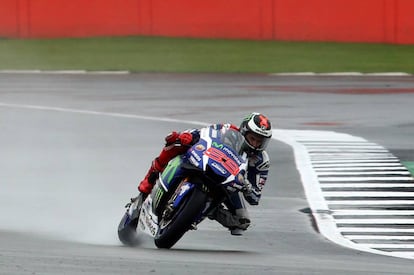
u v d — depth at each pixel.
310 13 114.75
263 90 81.44
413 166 49.91
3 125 64.50
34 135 60.34
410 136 60.12
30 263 23.48
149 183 29.75
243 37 116.56
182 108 71.94
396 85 84.25
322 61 100.31
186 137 28.56
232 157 28.00
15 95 80.19
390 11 112.50
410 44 112.06
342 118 67.31
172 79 89.06
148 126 63.81
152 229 28.84
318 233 34.94
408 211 39.19
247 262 25.69
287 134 60.72
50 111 71.25
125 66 97.94
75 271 22.33
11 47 112.06
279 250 31.25
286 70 94.44
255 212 39.00
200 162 27.62
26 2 118.00
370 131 61.97
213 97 77.62
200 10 117.12
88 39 117.56
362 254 30.83
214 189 27.88
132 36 118.50
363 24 113.56
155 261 24.69
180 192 27.69
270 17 115.75
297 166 49.94
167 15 117.81
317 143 57.34
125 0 118.12
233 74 92.06
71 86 85.38
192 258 25.98
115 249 28.06
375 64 98.38
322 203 40.97
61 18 118.06
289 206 40.34
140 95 79.38
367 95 78.38
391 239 33.94
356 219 37.69
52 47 112.06
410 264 28.05
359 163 50.78
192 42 114.75
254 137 28.56
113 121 66.12
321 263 26.50
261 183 29.52
